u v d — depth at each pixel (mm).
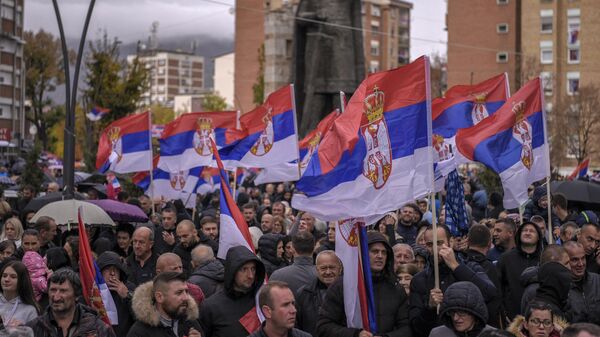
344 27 30156
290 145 16250
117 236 13766
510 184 12492
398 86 8945
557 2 74438
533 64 71312
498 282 9867
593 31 73438
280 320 7480
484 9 80000
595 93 63562
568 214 16562
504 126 12531
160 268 9461
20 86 69938
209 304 8688
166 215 14039
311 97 30172
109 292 8805
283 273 10109
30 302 9008
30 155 31641
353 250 8727
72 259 12188
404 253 10523
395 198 8859
